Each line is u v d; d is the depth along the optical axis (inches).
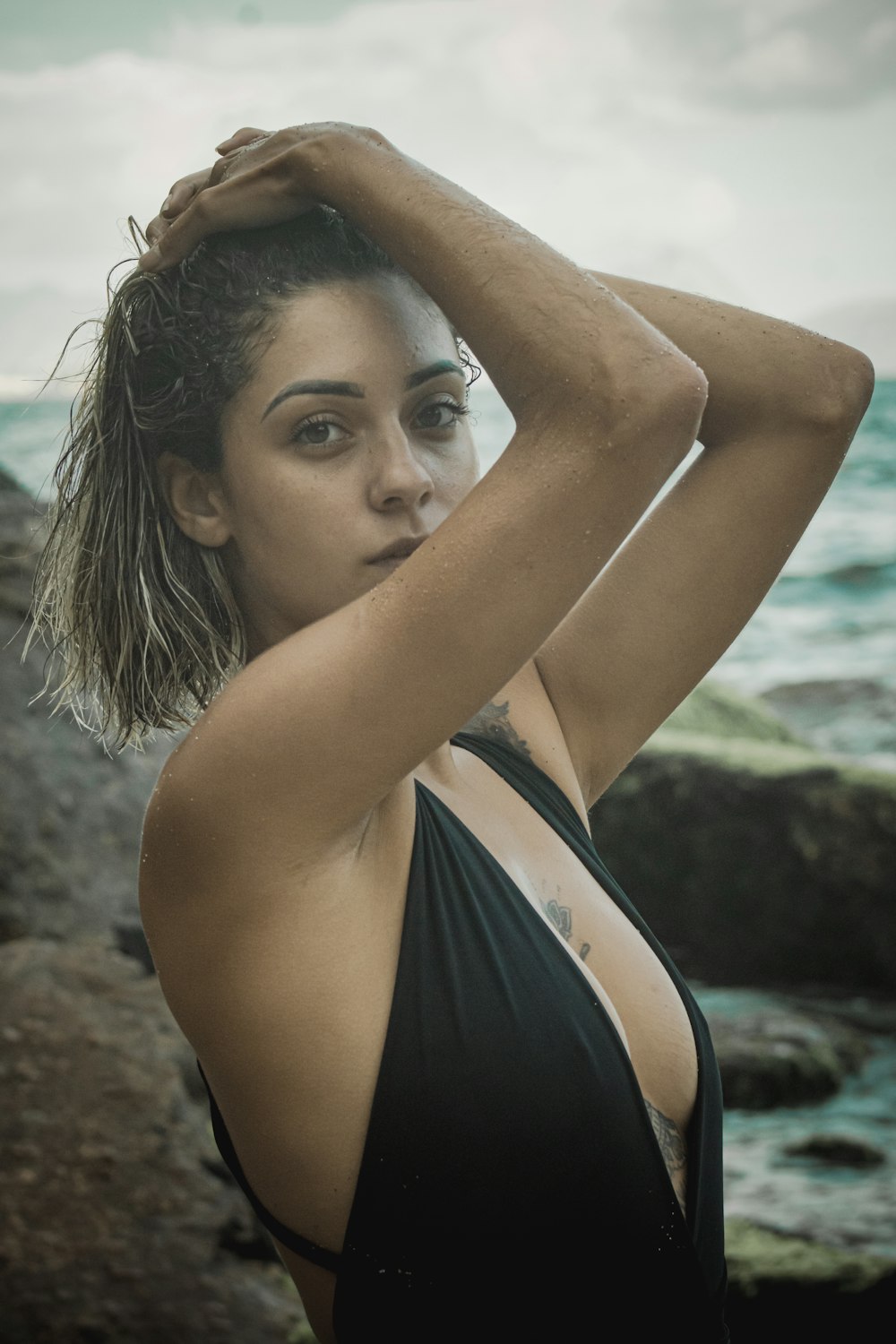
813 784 326.6
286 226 49.3
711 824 331.9
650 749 343.9
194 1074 190.4
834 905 321.1
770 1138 224.7
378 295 48.3
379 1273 46.4
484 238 44.9
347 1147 46.0
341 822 44.0
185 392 49.0
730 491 60.3
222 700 44.1
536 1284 46.5
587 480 42.2
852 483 1322.6
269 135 51.3
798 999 308.3
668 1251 48.2
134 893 234.4
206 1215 161.6
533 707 60.6
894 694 607.8
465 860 49.7
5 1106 174.6
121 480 52.4
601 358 42.2
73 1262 150.9
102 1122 174.4
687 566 60.9
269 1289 153.6
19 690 259.6
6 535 285.7
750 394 59.6
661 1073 52.3
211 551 52.3
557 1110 46.6
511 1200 46.0
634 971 53.8
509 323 43.7
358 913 46.0
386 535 47.7
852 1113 235.8
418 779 52.7
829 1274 160.1
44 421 1568.7
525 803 56.7
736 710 398.6
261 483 48.2
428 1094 45.6
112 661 54.1
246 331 47.8
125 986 207.5
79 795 245.9
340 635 43.1
